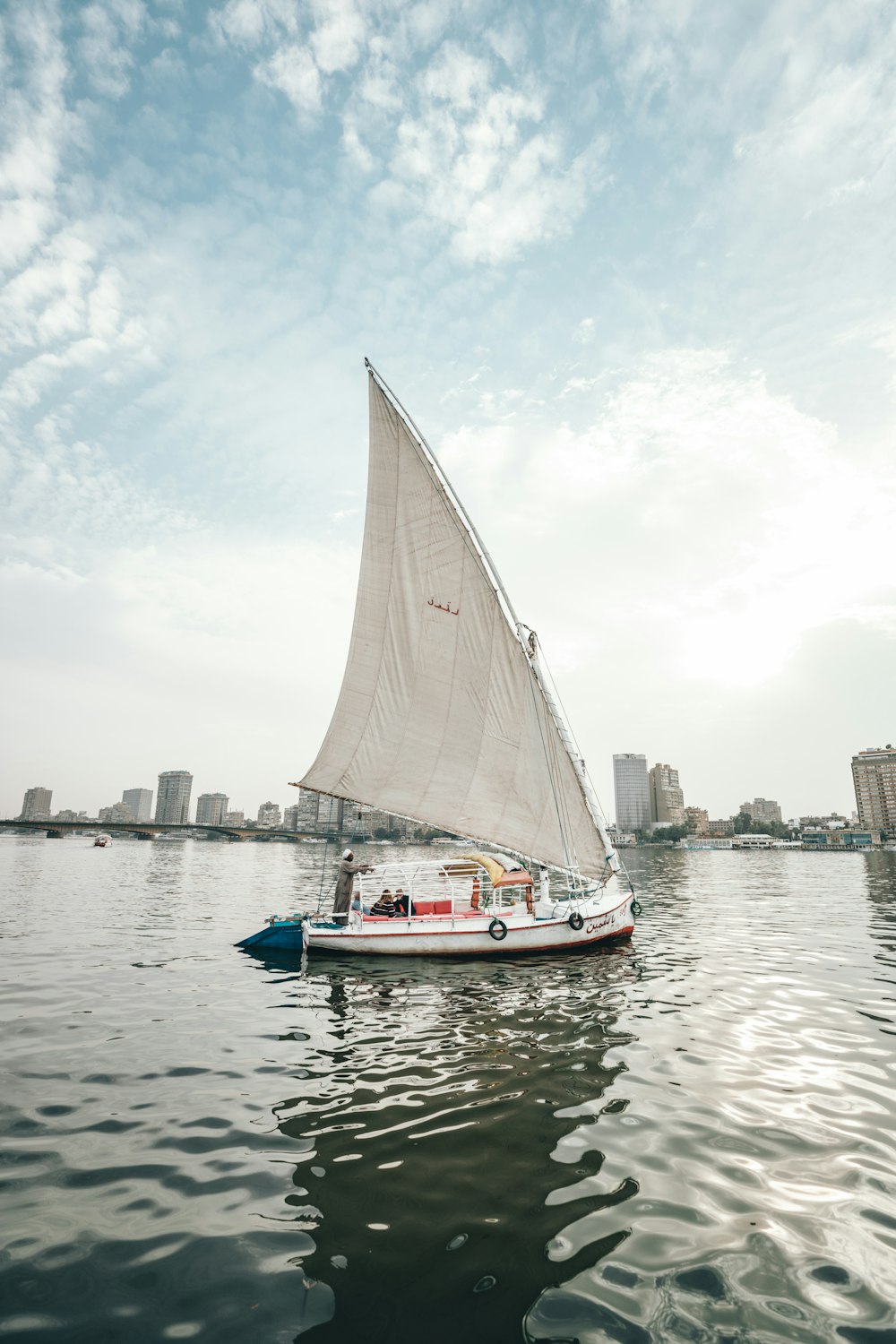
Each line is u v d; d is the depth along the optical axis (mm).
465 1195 6672
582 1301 5148
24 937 23453
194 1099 9102
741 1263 5637
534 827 22422
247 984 16328
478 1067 10414
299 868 82938
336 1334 4781
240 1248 5777
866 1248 5879
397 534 22734
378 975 17484
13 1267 5496
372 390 22547
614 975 17422
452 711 22391
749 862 131750
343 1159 7391
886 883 59844
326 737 22469
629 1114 8648
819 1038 11914
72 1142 7789
